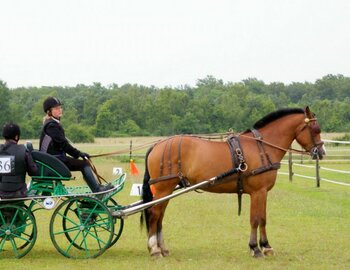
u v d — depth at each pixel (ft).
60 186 31.73
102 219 32.24
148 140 170.50
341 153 126.21
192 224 42.75
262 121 32.40
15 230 31.07
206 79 271.49
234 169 30.83
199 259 30.78
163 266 28.89
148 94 234.79
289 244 34.88
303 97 278.05
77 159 32.45
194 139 31.65
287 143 32.32
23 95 265.54
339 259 30.66
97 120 195.83
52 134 31.71
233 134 32.50
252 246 31.35
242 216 46.83
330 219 44.73
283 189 68.13
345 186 72.02
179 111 197.26
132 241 36.73
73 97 247.09
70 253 32.68
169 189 31.60
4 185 30.78
